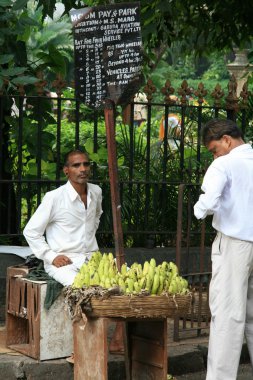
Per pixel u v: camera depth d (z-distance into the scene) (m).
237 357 5.49
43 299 5.90
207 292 6.77
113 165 5.83
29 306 6.00
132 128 7.62
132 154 7.66
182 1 9.55
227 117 7.88
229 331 5.46
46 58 8.09
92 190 6.25
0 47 7.63
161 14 9.02
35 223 6.07
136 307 5.24
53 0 7.79
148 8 8.64
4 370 5.88
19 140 7.27
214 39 10.21
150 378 5.70
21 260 7.11
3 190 7.99
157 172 8.27
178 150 8.48
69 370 5.96
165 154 7.81
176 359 6.25
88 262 5.75
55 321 5.96
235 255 5.45
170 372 6.23
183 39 10.77
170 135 9.02
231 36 9.95
